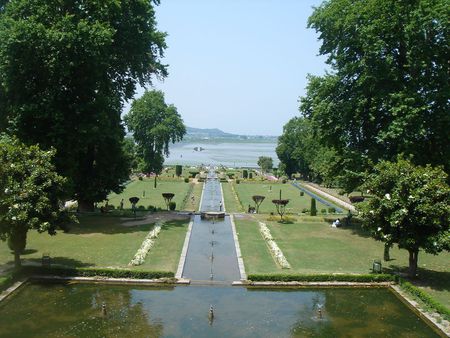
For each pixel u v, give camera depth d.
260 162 141.38
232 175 110.25
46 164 27.78
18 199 25.86
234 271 29.61
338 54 41.09
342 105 39.78
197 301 24.75
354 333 21.19
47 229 26.64
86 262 30.11
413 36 35.84
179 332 20.81
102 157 46.56
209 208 58.50
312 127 42.59
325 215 50.69
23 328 21.00
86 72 40.34
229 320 22.30
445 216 26.23
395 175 26.95
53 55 37.50
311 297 25.86
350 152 39.41
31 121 39.16
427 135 37.12
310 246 35.91
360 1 39.31
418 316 23.36
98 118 39.97
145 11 46.16
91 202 47.47
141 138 103.94
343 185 42.12
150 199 67.75
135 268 28.98
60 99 39.91
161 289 26.66
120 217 46.41
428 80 36.72
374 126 40.03
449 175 36.44
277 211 53.69
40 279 27.42
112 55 45.22
